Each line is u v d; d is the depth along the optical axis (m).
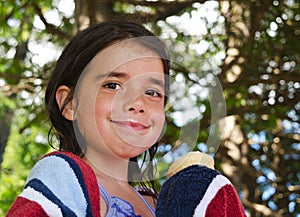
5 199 6.99
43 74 5.91
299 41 6.62
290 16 6.73
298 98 6.05
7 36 7.38
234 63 6.02
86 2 4.13
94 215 1.49
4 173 8.19
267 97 6.10
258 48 6.44
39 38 6.64
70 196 1.47
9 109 8.74
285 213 7.10
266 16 6.64
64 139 1.72
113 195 1.66
